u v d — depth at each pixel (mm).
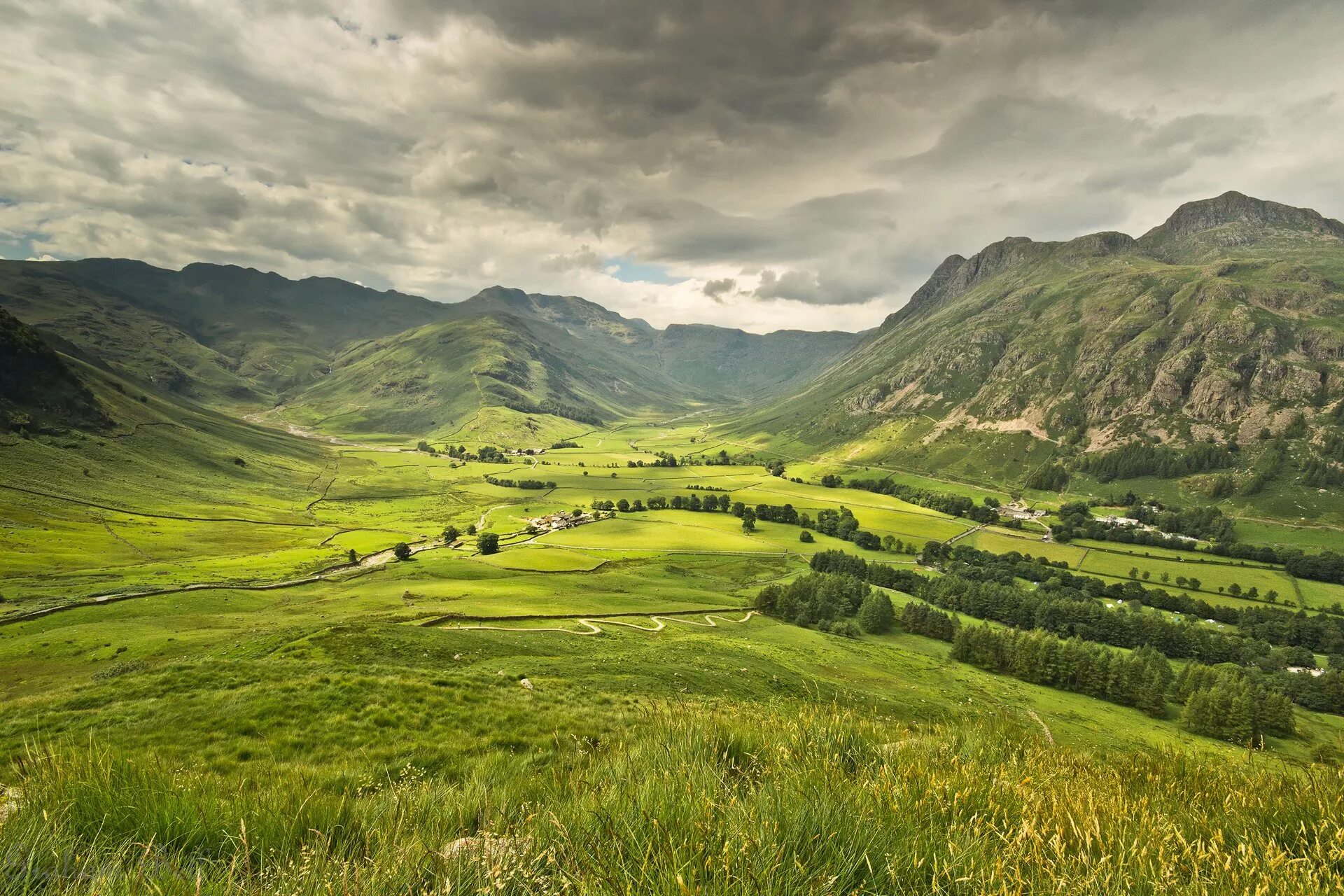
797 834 3453
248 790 5477
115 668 51812
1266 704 67688
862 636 106438
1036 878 3355
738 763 5793
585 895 2840
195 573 128500
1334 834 4227
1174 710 78375
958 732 7703
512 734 15258
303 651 51188
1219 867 3625
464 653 53688
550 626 83625
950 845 3383
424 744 14297
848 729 6699
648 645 69812
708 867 3004
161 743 14570
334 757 13617
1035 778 5746
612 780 5008
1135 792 6156
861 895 3055
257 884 3137
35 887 2877
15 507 163625
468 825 4746
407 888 3055
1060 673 85312
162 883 2814
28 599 100688
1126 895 3266
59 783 4297
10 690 60438
